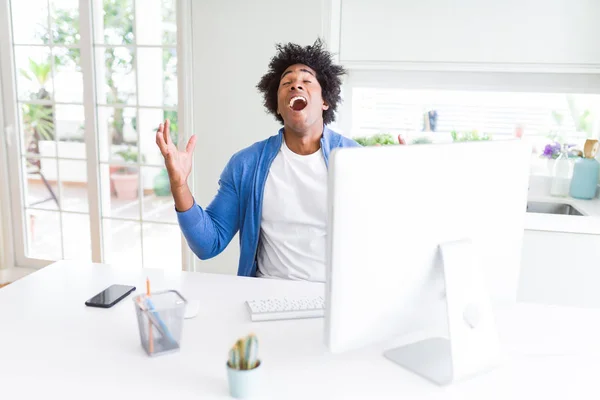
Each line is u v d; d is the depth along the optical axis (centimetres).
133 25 312
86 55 320
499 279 123
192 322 129
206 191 308
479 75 288
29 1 327
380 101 306
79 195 347
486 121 299
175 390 100
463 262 109
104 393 98
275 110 198
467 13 263
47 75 334
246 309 137
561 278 245
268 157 181
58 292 147
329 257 98
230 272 313
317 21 274
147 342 112
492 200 117
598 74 278
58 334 122
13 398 96
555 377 108
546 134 296
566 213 286
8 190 352
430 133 305
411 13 268
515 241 124
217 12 286
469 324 109
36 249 361
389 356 114
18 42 334
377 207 99
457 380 105
